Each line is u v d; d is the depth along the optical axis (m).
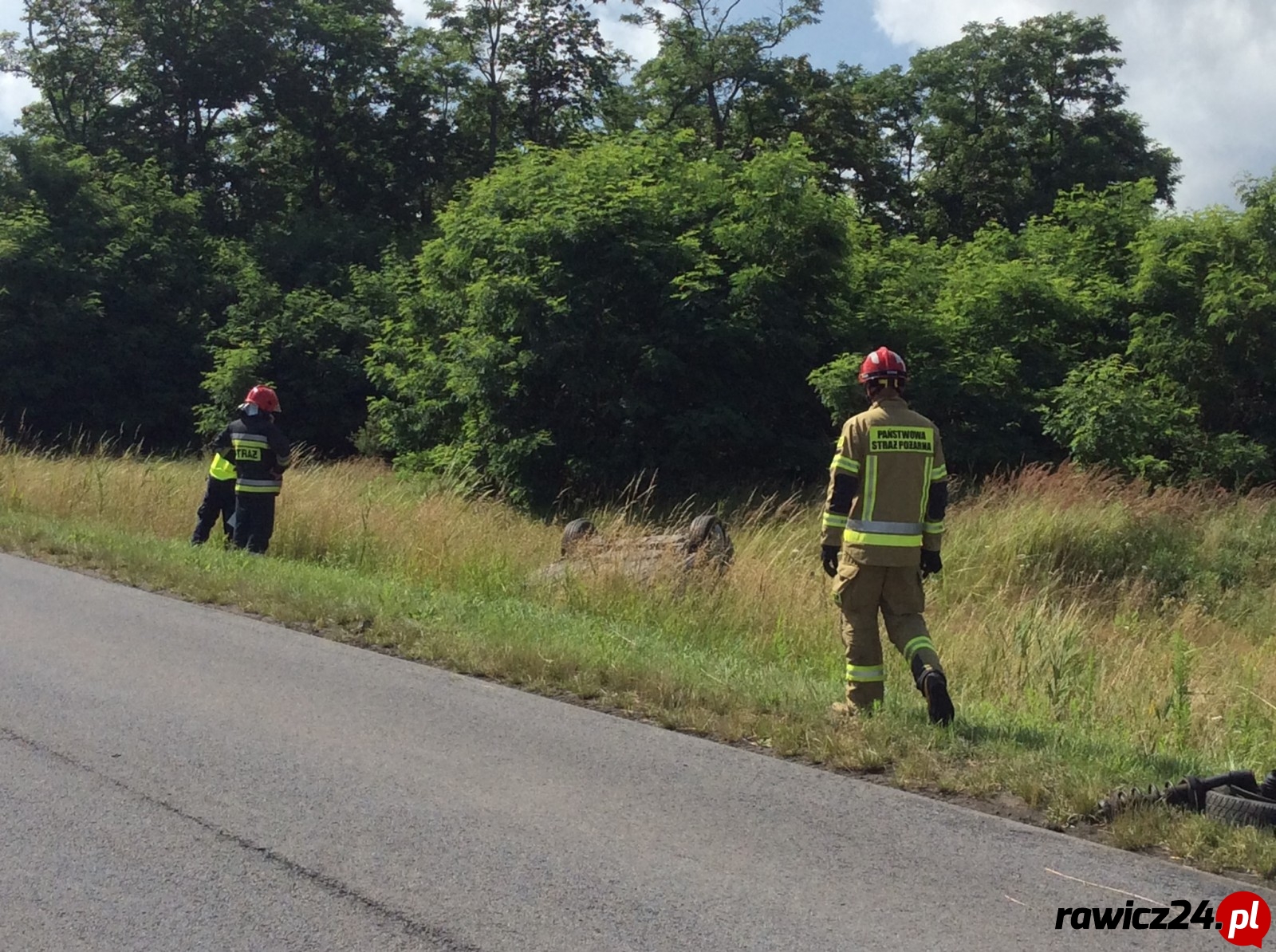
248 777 5.21
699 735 6.09
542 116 43.56
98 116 40.34
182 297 31.84
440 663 7.50
